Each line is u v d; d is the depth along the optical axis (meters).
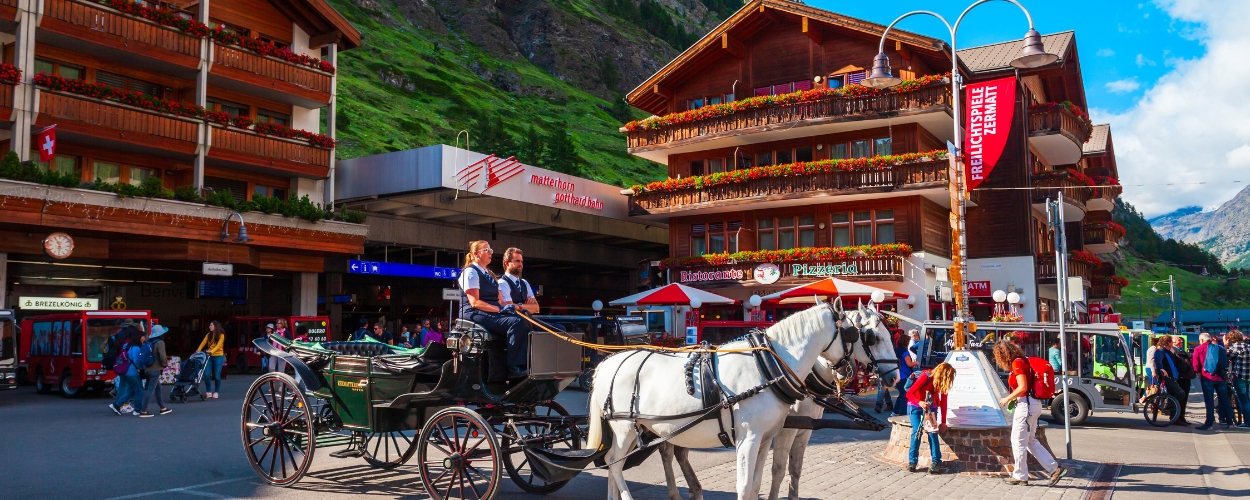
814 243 32.34
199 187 26.42
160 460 11.02
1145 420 17.94
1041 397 10.02
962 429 10.62
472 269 8.43
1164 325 62.75
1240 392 16.95
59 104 23.50
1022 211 32.69
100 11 24.62
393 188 31.55
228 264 25.95
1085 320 38.97
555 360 8.38
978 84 25.86
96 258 25.08
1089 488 9.73
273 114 30.77
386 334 28.00
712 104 34.97
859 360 7.57
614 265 43.75
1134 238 191.25
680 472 10.51
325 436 9.80
